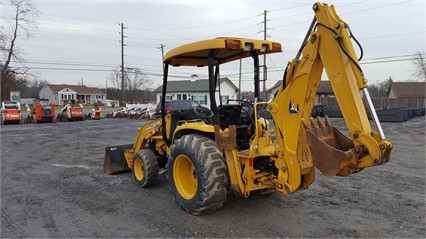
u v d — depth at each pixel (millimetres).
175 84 40812
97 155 9344
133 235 3918
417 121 20969
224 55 4938
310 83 3578
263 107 4504
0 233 4055
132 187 5859
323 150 3355
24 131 16609
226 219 4270
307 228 3984
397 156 8578
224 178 4191
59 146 11234
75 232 4043
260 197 5047
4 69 41438
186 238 3795
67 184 6168
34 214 4660
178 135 5141
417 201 4898
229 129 4148
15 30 41812
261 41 4414
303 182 3873
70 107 23781
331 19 3330
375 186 5703
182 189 4656
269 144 4070
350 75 3271
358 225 4059
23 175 7004
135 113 26578
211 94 4426
